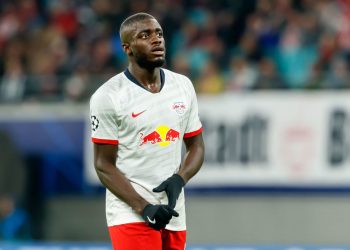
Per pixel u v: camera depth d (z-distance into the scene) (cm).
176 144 1772
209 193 4378
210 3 5009
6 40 5166
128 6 5019
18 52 5025
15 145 4688
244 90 4312
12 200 4544
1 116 4712
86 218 4772
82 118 4591
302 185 4200
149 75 1766
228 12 4931
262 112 4225
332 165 4138
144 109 1742
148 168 1753
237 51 4716
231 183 4281
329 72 4259
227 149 4269
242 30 4859
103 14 5078
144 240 1750
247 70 4409
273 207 4328
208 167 4300
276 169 4209
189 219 4456
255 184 4256
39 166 4812
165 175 1761
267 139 4212
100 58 4806
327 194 4225
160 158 1755
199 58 4672
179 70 4519
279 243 4341
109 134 1745
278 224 4341
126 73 1775
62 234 4803
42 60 4966
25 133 4684
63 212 4800
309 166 4169
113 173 1745
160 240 1767
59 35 5119
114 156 1761
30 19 5312
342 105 4125
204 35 4806
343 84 4172
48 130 4647
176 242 1798
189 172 1781
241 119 4250
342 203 4222
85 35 5059
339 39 4584
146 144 1747
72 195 4781
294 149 4188
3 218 4534
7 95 4728
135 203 1727
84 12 5191
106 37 4966
